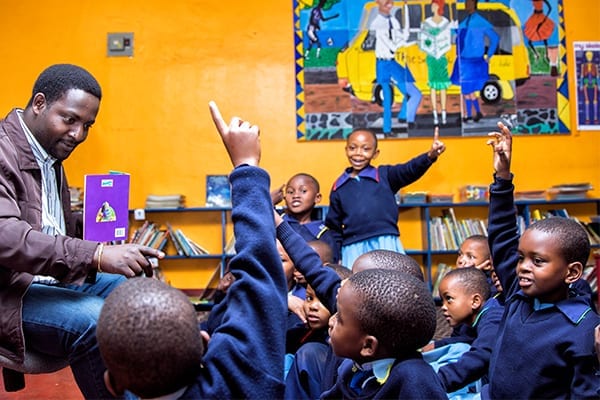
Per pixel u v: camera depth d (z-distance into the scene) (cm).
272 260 103
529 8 561
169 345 86
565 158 559
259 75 562
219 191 550
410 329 119
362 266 171
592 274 482
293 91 561
